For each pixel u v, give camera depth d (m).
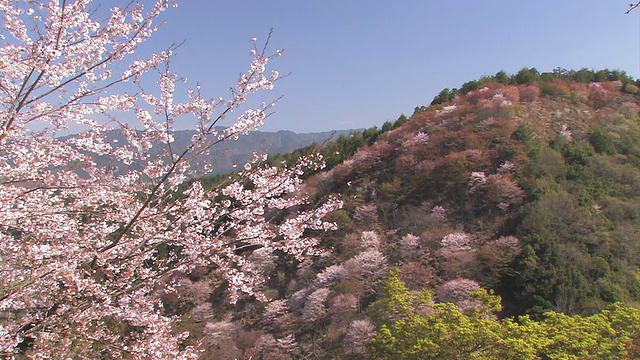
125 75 4.91
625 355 10.91
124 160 5.19
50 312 5.28
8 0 4.17
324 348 20.06
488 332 11.32
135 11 4.68
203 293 25.83
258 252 28.70
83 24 4.46
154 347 5.92
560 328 12.12
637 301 18.88
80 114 4.90
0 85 4.35
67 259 4.89
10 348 4.47
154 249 5.84
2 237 4.64
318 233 29.34
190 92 5.07
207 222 5.94
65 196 5.34
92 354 5.51
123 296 5.76
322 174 36.12
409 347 12.52
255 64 5.06
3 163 4.54
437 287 21.08
